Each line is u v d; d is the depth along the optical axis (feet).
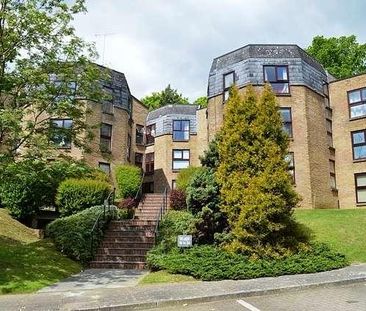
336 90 87.25
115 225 55.21
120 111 95.14
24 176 39.45
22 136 39.29
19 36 41.09
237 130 44.21
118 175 83.76
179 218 52.11
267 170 41.93
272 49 78.89
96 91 45.85
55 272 39.55
